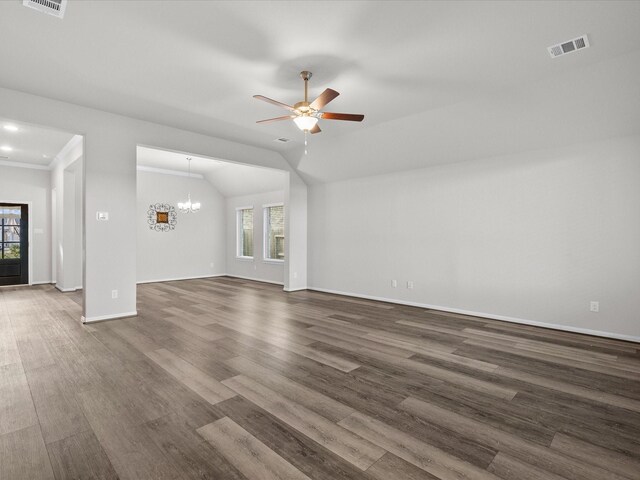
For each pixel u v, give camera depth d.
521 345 3.64
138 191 8.23
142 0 2.41
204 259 9.46
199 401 2.37
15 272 7.70
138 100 4.14
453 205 5.25
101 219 4.50
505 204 4.72
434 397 2.46
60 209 7.11
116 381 2.69
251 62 3.24
